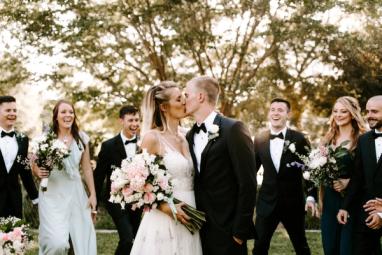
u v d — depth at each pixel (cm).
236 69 1498
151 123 408
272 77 1606
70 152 531
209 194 388
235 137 380
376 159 474
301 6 1401
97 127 1744
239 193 376
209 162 386
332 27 1415
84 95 1516
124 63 1505
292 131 591
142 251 397
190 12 1343
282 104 591
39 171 518
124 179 373
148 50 1480
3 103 553
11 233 427
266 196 573
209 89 400
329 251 510
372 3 1379
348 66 1559
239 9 1389
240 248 383
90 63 1468
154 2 1409
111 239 858
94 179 604
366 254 473
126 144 607
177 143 407
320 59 1591
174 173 391
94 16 1312
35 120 1789
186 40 1372
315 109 1728
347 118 522
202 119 400
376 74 1551
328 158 494
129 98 1532
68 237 532
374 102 479
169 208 381
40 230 534
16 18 1315
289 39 1455
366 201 475
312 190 561
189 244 393
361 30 1551
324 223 516
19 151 554
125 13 1343
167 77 1538
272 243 827
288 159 570
